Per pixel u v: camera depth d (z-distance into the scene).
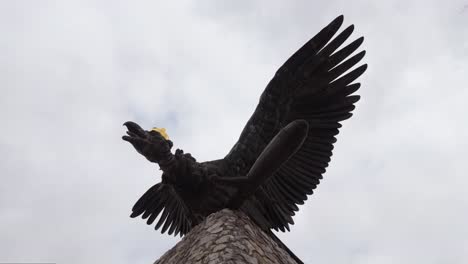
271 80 7.86
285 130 7.23
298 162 8.26
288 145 7.23
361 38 7.74
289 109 7.91
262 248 7.01
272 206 8.13
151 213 9.12
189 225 8.52
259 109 7.96
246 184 7.55
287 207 8.29
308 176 8.27
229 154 8.04
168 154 7.49
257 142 7.90
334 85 7.86
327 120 8.04
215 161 8.05
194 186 7.66
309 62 7.77
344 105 7.96
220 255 6.38
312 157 8.21
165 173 7.62
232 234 6.80
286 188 8.30
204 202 7.75
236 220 7.26
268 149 7.31
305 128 7.21
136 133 7.43
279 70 7.81
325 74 7.81
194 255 6.70
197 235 7.25
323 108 7.97
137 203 9.05
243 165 7.90
